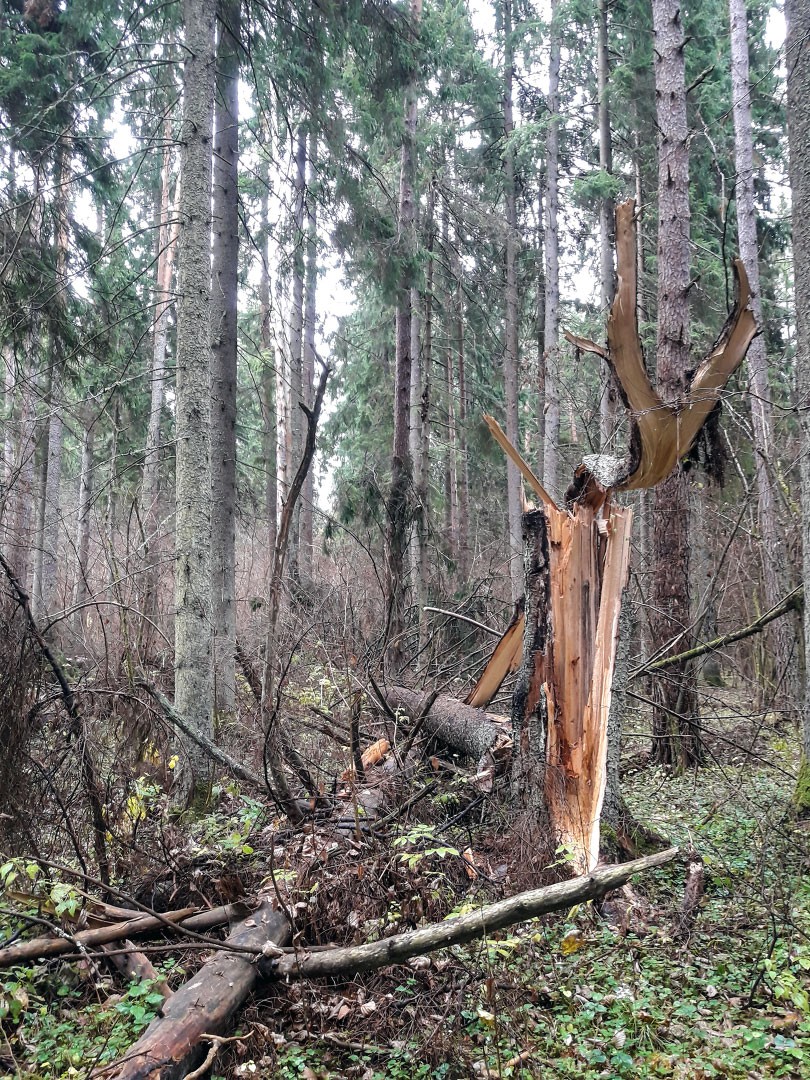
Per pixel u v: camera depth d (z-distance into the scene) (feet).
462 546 61.77
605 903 15.21
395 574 36.01
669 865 17.07
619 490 18.22
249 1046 10.98
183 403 22.36
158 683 22.06
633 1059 10.72
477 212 54.75
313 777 20.02
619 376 17.66
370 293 58.23
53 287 28.17
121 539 28.66
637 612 31.63
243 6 29.55
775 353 48.70
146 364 44.62
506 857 16.37
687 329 28.04
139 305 39.19
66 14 30.04
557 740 17.24
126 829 16.72
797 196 19.79
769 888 15.78
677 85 28.66
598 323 54.34
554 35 52.90
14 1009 11.02
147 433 46.37
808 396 19.60
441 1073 10.57
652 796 22.97
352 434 70.85
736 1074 10.22
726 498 39.45
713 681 44.68
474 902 14.34
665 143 28.63
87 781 15.53
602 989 12.45
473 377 63.57
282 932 12.94
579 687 17.37
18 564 22.44
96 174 34.63
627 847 16.66
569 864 15.39
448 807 18.88
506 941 11.44
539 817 16.80
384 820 16.22
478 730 20.84
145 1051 9.78
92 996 12.56
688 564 28.53
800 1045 10.71
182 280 22.56
